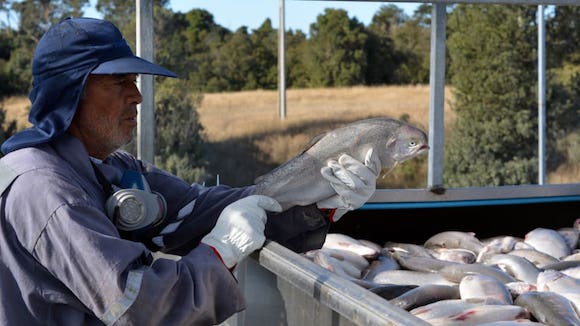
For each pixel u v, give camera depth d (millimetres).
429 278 3188
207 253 2057
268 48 33031
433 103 4266
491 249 3668
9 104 22234
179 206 2688
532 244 3852
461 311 2332
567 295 2607
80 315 1936
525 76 19625
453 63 20391
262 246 2168
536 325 2174
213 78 31953
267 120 27328
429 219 4215
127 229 2168
